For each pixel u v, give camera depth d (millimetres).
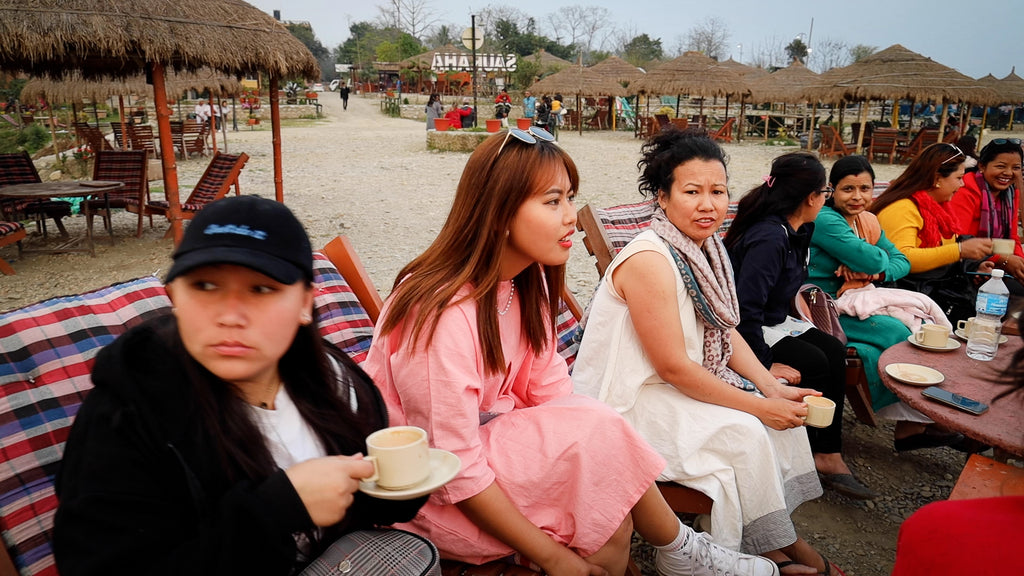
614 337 2516
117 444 1178
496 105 31547
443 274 1812
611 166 16328
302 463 1267
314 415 1473
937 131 18625
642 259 2414
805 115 26578
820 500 3188
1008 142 4559
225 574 1159
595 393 2584
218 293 1186
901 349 2975
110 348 1239
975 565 1025
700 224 2469
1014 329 3100
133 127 17781
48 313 1898
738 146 23094
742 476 2328
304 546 1451
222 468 1239
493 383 1944
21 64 9016
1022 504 1084
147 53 7133
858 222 4062
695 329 2527
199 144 18406
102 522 1149
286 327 1255
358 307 2736
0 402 1700
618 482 1851
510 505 1776
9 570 1546
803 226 3184
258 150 19812
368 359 1985
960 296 4270
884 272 3934
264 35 8438
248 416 1322
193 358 1257
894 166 18312
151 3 7414
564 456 1843
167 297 2178
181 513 1239
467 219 1811
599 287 2648
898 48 19953
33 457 1679
